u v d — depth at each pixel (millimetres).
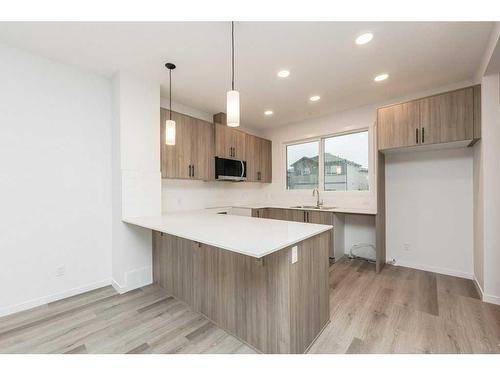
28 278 2221
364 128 3811
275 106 3738
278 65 2488
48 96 2334
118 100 2582
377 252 3121
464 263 2936
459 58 2350
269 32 1951
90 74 2613
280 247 1330
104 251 2711
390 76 2742
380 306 2250
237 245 1340
